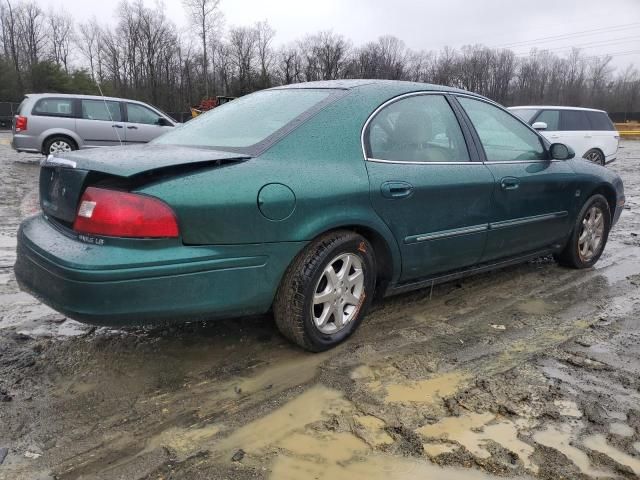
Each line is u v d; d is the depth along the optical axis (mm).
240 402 2652
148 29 57562
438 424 2502
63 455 2248
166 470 2176
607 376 2965
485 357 3166
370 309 3844
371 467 2211
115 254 2395
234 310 2738
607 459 2275
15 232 5922
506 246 4051
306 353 3148
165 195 2449
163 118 12586
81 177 2547
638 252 5637
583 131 11766
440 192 3428
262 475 2154
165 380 2836
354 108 3225
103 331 3375
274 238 2730
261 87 60031
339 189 2936
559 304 4055
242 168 2691
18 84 46500
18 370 2895
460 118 3803
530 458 2275
